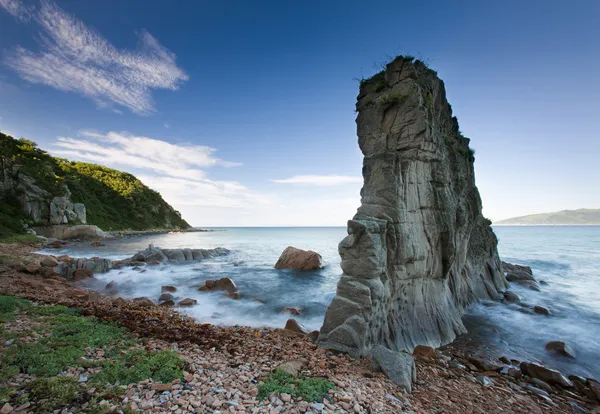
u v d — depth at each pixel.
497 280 18.19
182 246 49.03
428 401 5.75
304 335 9.87
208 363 6.12
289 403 4.74
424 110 9.97
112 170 117.88
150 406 4.25
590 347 10.34
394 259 9.56
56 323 7.45
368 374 6.46
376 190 9.96
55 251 35.00
